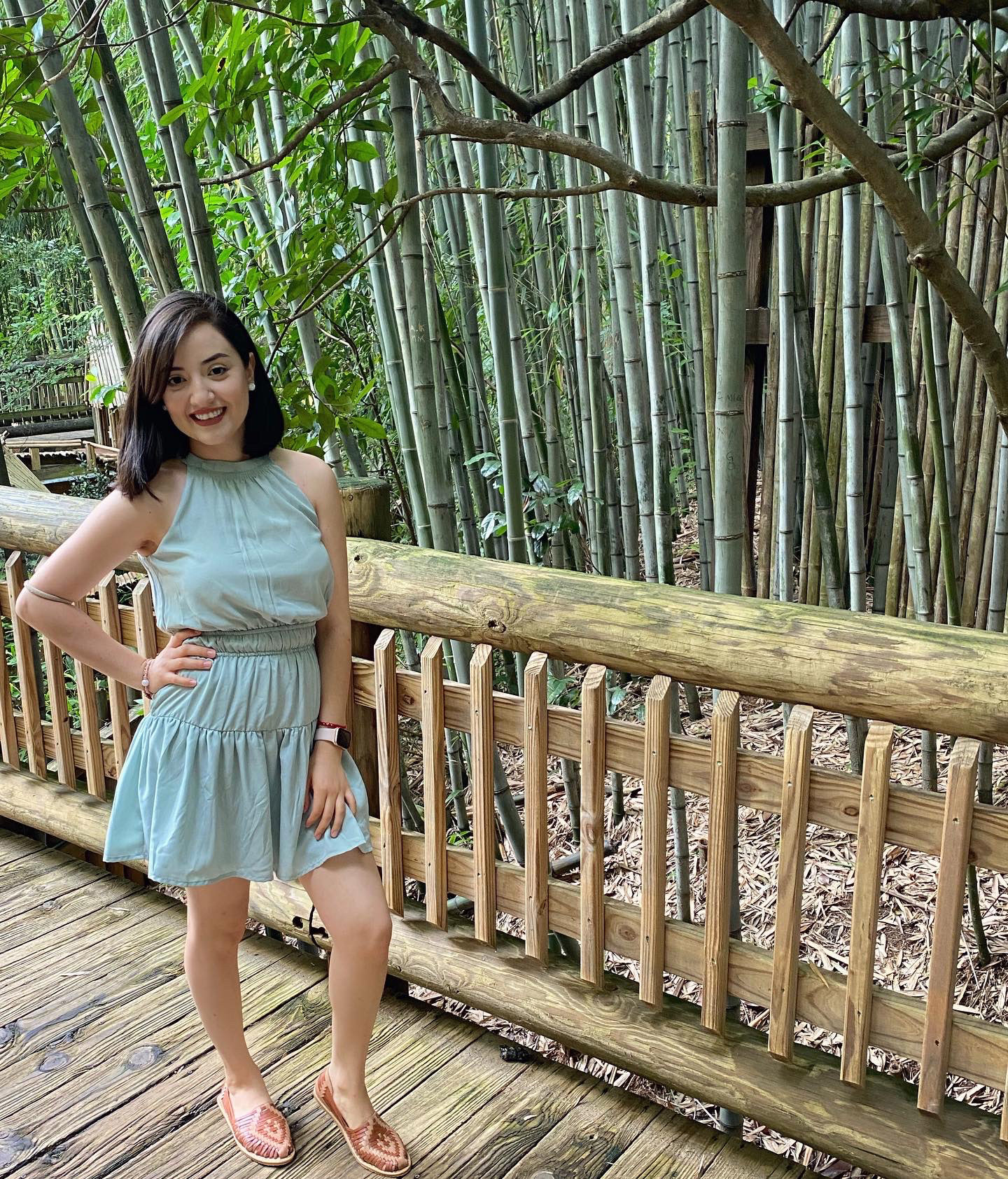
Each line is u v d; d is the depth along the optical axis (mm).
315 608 1493
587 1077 1851
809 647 1391
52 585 1438
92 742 2568
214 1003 1651
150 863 1488
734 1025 1675
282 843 1502
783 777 1457
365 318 4613
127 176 2270
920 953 2936
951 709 1282
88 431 11992
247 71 2209
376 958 1501
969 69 1915
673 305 5461
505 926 3730
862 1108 1512
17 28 1938
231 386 1365
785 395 3920
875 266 4156
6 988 2160
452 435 4543
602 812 1675
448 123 1911
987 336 1598
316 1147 1707
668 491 4047
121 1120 1787
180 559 1427
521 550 2750
